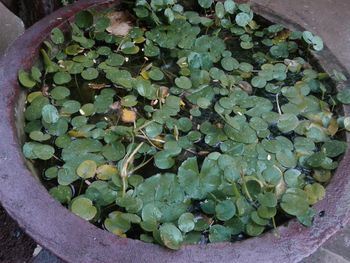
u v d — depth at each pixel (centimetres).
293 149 80
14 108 76
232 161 75
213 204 70
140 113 85
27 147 74
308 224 64
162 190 72
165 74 93
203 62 93
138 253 60
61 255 59
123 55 95
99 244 60
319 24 148
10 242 103
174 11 101
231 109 85
